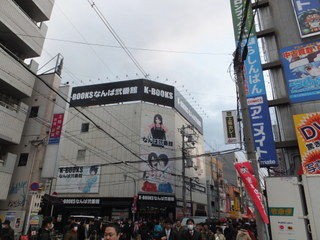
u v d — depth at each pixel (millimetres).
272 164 15039
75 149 34719
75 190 32594
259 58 17359
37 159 20547
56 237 15812
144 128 33875
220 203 49344
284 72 17047
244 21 10148
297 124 14852
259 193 8273
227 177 60594
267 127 15750
